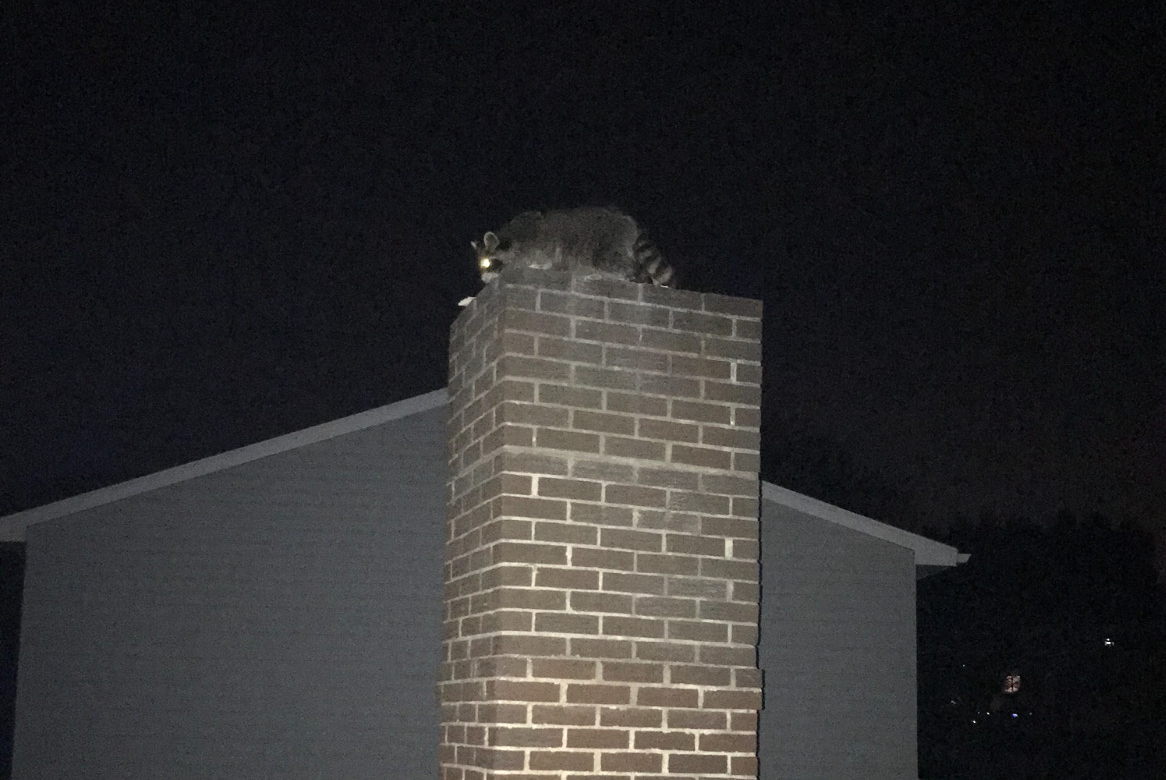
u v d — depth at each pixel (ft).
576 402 13.76
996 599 101.76
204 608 38.78
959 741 94.89
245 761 38.11
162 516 39.09
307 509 40.04
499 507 13.44
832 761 43.01
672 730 13.42
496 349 13.97
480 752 13.38
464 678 14.20
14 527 38.04
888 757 43.45
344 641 39.42
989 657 98.27
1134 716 87.81
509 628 13.15
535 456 13.56
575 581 13.41
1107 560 103.09
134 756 37.52
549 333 13.84
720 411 14.23
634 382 14.01
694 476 14.01
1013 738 92.84
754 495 14.16
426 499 40.78
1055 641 94.63
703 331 14.35
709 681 13.61
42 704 37.32
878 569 44.78
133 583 38.50
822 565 44.37
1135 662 89.04
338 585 39.73
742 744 13.60
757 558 14.02
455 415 15.57
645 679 13.43
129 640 38.14
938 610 101.86
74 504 38.34
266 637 38.99
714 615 13.76
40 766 36.96
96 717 37.50
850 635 44.04
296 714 38.68
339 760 38.68
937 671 99.40
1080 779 85.87
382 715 39.19
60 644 37.76
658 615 13.60
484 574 13.79
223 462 39.52
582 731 13.15
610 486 13.70
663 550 13.74
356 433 40.86
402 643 39.75
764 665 43.09
